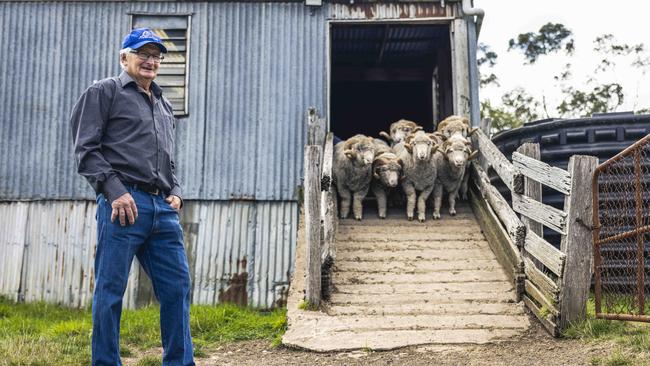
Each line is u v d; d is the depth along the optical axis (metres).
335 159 9.06
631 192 7.43
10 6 10.62
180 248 4.25
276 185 10.23
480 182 8.95
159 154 4.24
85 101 4.09
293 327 6.49
